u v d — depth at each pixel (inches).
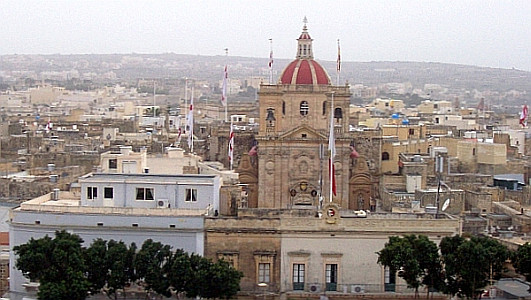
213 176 5615.2
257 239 5128.0
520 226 6609.3
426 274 4923.7
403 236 5083.7
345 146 7770.7
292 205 7726.4
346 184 7785.4
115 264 4783.5
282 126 7741.1
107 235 5128.0
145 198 5418.3
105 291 4884.4
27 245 4815.5
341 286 5128.0
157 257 4847.4
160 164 7062.0
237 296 5103.3
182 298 5044.3
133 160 6756.9
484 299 5103.3
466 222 6540.4
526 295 5088.6
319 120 7760.8
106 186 5418.3
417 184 7677.2
